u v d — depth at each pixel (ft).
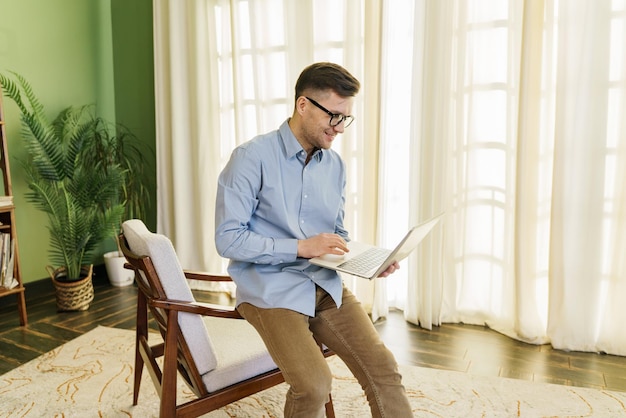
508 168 8.67
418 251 9.34
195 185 11.66
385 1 9.00
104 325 9.52
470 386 7.06
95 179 10.38
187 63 11.34
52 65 11.57
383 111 9.28
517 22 8.30
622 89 7.60
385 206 9.63
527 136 8.11
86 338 8.86
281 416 6.34
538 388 6.99
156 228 12.94
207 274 6.14
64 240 10.08
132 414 6.38
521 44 8.07
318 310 5.04
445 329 9.28
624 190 7.75
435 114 8.76
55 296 11.30
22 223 11.12
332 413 5.76
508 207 8.77
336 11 9.77
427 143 8.91
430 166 8.91
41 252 11.53
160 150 12.00
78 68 12.16
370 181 9.75
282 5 10.25
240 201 4.68
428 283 9.16
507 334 8.91
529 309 8.55
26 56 11.02
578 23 7.59
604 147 7.69
